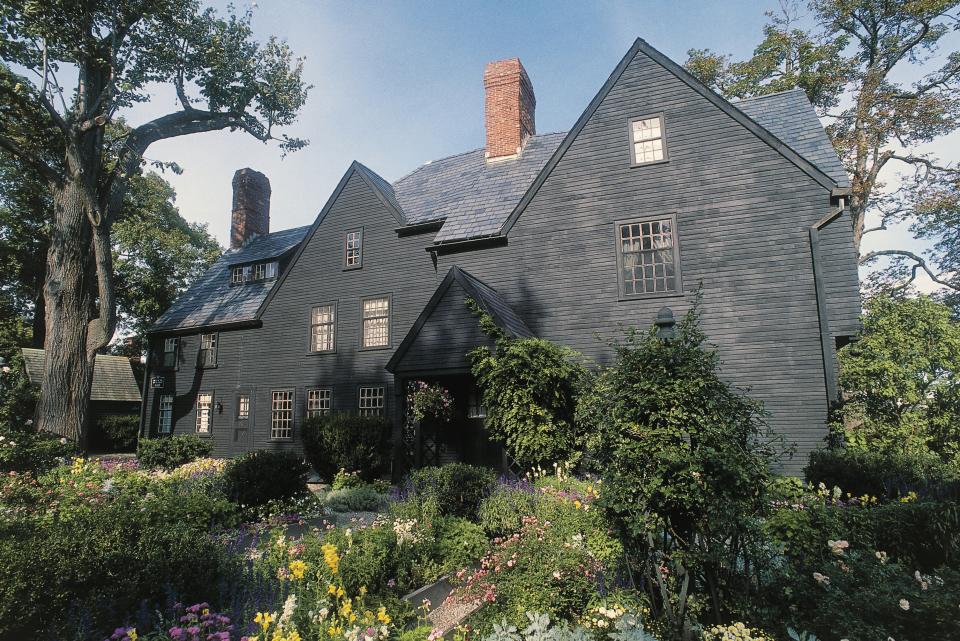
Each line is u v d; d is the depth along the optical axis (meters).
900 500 7.21
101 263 20.00
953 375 10.70
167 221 40.41
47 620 4.02
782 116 14.94
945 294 26.23
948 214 25.34
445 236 16.17
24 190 31.69
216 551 5.29
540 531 6.19
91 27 19.84
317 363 19.80
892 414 10.81
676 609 4.58
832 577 4.48
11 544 4.21
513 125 18.75
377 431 15.48
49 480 9.75
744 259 12.65
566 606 5.27
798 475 11.38
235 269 25.27
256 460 10.83
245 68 23.64
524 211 15.15
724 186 13.09
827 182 12.14
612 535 5.11
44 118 21.16
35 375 29.64
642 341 5.21
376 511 11.27
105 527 4.82
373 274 19.08
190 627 3.80
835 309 11.80
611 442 4.75
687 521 4.52
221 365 22.83
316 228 20.72
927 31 24.27
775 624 4.36
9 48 19.22
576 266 14.28
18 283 36.31
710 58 27.61
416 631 4.76
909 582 4.52
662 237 13.52
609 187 14.24
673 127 13.82
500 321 12.30
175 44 21.56
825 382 11.53
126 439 32.75
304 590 5.09
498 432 11.76
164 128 22.12
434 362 12.84
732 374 12.28
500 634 4.62
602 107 14.66
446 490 9.31
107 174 21.58
